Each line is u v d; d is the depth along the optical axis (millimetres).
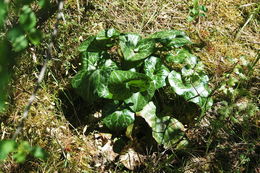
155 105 1133
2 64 394
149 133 1099
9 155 981
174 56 1154
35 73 1134
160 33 1209
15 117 1053
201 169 1039
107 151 1076
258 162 1052
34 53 1139
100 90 1059
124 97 1059
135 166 1047
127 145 1068
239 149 1070
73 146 1054
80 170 1010
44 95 1120
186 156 1063
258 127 1125
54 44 1223
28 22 434
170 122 1083
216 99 1183
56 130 1067
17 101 1079
